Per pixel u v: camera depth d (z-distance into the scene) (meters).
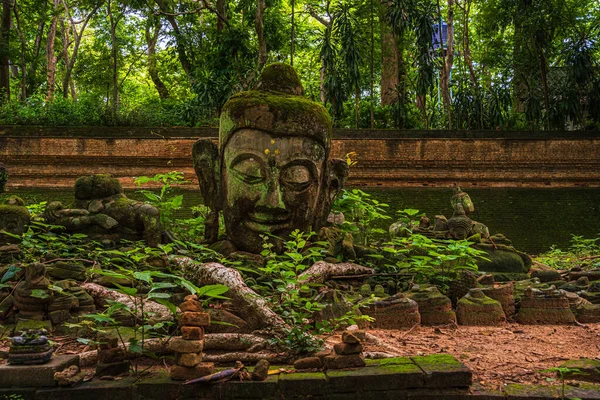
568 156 23.47
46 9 31.36
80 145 21.78
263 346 4.79
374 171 23.00
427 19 27.16
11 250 6.69
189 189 21.39
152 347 4.62
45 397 3.94
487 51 32.59
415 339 5.73
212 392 4.02
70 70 34.31
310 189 7.73
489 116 28.00
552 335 6.02
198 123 26.34
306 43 34.78
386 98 31.22
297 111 7.65
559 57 32.12
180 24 32.56
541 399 3.98
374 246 9.54
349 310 6.07
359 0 30.20
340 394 4.05
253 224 7.66
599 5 31.98
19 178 21.50
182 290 6.28
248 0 28.88
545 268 10.42
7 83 29.14
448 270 7.94
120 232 7.48
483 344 5.55
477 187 23.06
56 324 5.47
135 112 25.09
